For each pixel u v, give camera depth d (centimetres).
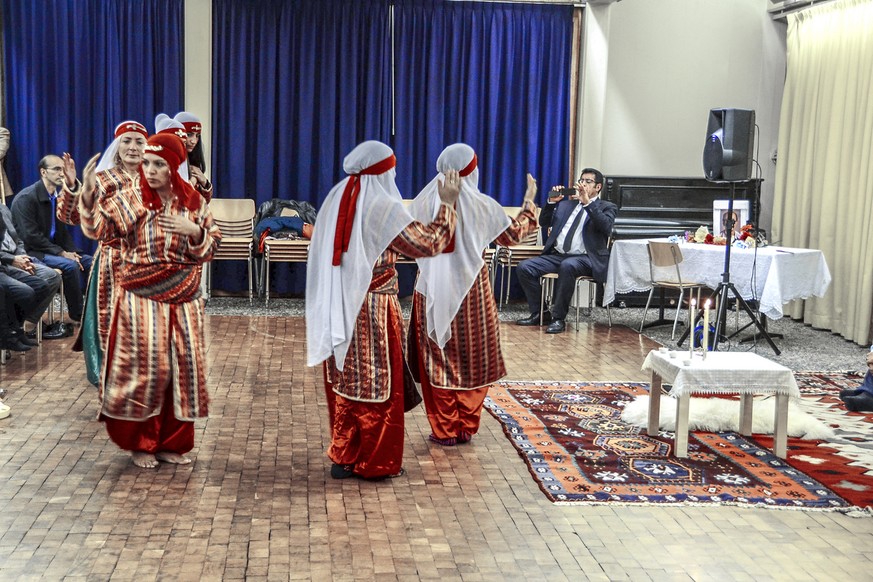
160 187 394
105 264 473
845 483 417
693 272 798
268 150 959
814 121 905
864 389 564
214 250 409
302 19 946
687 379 443
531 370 656
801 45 933
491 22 965
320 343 396
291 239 926
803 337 839
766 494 401
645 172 1002
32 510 362
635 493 399
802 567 330
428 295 450
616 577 317
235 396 557
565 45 975
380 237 392
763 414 514
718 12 989
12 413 500
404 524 359
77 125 916
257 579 306
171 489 390
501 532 354
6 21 895
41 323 702
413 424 505
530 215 471
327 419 512
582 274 828
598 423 511
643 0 981
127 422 407
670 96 995
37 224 718
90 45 915
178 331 405
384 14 953
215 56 943
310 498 385
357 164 396
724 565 330
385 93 962
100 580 303
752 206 968
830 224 870
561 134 985
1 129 834
